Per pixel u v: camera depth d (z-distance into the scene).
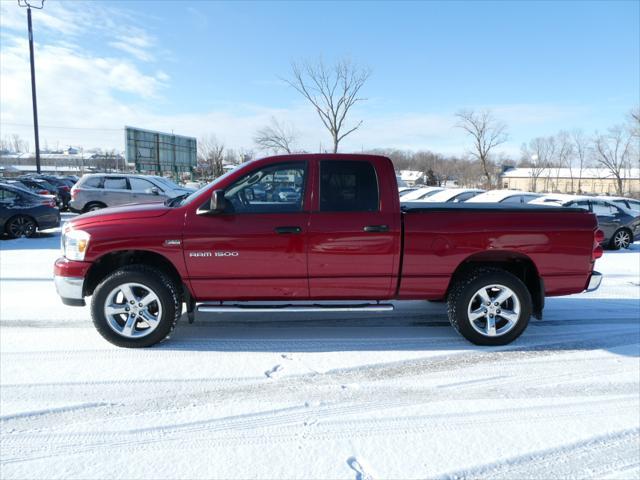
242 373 3.80
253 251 4.17
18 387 3.48
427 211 4.33
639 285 7.36
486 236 4.30
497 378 3.79
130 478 2.47
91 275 4.28
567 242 4.38
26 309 5.54
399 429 3.00
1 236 12.09
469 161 77.00
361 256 4.24
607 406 3.35
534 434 2.97
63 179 27.16
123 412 3.16
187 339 4.57
